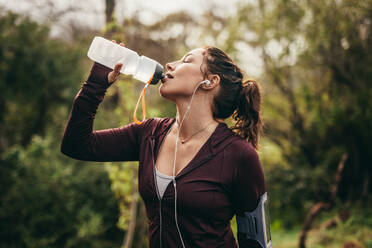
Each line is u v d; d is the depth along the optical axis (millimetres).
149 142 1410
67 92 10141
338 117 8133
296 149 9844
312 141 9352
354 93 8383
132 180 3850
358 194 8172
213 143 1306
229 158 1283
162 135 1409
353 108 8273
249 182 1293
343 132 8383
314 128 9102
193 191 1237
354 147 8320
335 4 7824
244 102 1491
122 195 4105
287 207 8555
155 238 1311
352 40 8195
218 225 1290
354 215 6711
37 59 9914
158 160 1375
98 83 1353
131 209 3906
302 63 8742
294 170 8945
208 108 1391
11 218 6145
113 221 6727
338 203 7586
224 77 1406
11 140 9820
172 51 9633
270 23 8398
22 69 9750
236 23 8641
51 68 10164
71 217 6438
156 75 1427
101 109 6855
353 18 7941
